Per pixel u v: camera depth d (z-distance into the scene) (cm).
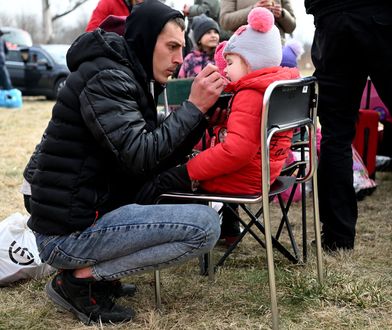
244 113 204
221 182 216
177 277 270
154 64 213
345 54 278
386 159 524
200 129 211
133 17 212
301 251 304
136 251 205
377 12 265
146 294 251
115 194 212
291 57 316
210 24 463
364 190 425
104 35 208
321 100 291
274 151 219
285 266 281
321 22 280
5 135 748
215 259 297
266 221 201
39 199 207
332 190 294
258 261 290
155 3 212
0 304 243
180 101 362
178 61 215
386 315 228
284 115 211
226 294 249
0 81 1142
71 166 201
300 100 221
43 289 257
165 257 203
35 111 1057
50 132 204
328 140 291
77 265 208
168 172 216
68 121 201
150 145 199
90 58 203
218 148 207
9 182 468
